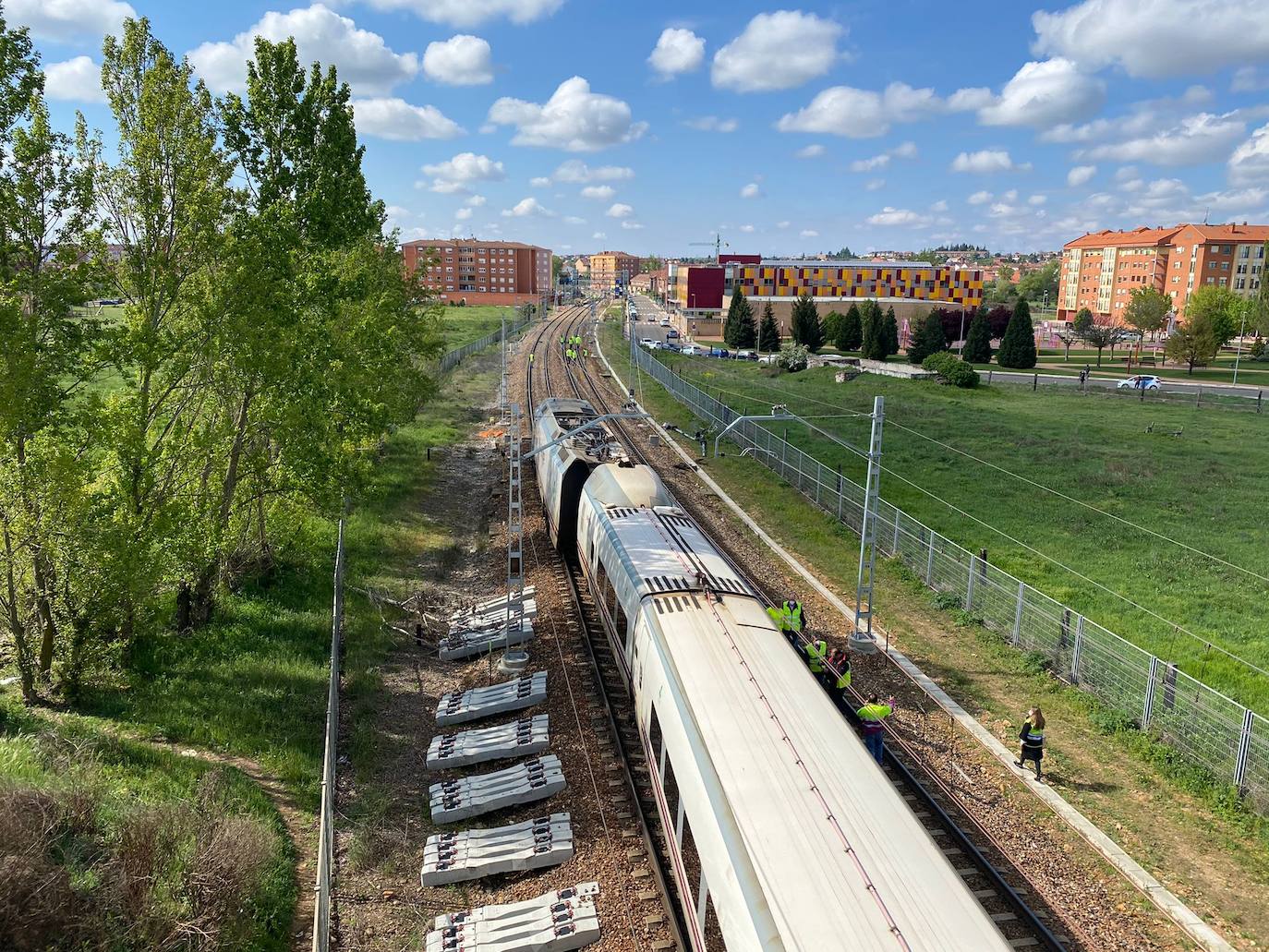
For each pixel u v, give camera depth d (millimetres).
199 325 17016
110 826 10484
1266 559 25594
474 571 24656
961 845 12398
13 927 8148
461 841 12242
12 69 13328
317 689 16859
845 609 21672
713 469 36750
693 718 10000
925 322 75000
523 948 10062
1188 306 91375
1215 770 13953
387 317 29547
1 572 15008
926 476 35562
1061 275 149250
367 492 22531
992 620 20500
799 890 7195
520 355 74312
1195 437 44500
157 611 16531
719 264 124688
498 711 16125
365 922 10766
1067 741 15492
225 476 20172
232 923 9641
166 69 15773
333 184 19062
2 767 11102
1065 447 40562
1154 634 19859
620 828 12516
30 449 14891
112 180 15664
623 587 14844
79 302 14445
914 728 15812
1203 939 10648
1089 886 11656
